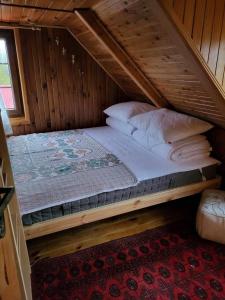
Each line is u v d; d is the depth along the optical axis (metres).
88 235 2.01
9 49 2.56
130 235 2.01
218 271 1.66
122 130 2.78
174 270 1.67
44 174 1.88
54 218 1.68
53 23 2.43
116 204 1.86
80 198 1.69
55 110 2.95
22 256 1.22
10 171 1.15
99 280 1.59
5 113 2.42
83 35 2.49
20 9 1.88
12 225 0.91
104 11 1.77
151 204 2.02
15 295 0.84
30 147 2.39
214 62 1.51
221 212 1.83
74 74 2.90
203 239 1.95
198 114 2.38
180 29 1.34
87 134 2.82
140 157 2.19
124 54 2.19
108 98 3.21
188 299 1.46
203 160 2.18
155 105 2.76
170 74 1.98
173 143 2.12
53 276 1.63
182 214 2.28
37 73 2.71
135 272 1.65
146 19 1.50
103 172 1.92
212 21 1.39
